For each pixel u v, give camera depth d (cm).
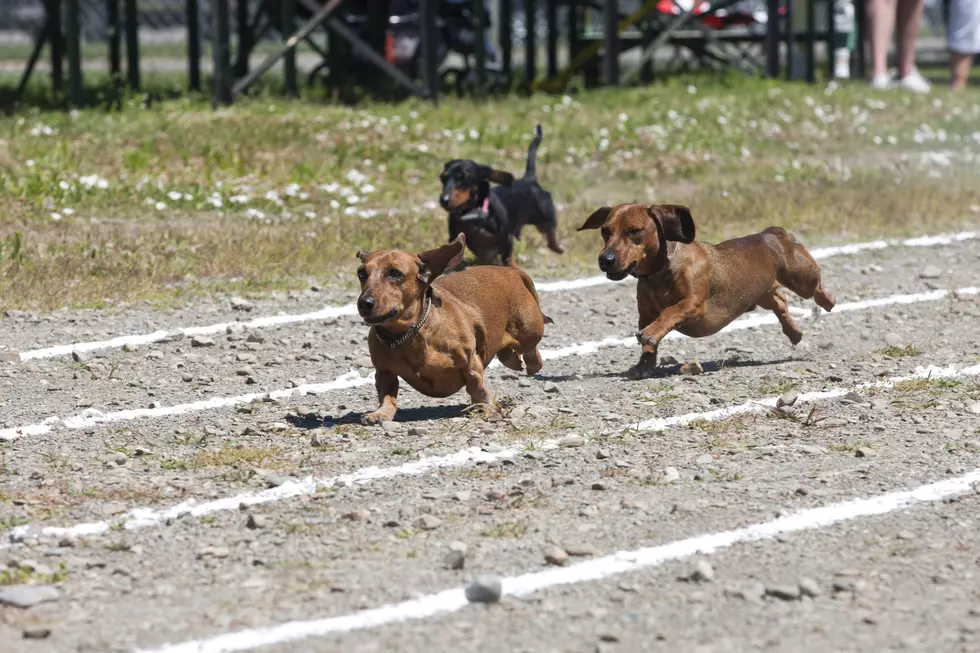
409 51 3603
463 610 685
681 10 3747
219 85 2922
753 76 3622
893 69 4266
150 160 2291
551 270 1738
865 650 639
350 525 812
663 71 3966
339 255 1752
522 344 1127
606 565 743
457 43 3672
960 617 673
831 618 674
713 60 4288
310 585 718
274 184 2170
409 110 2850
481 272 1099
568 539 782
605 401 1117
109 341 1332
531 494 866
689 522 810
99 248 1714
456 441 990
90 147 2355
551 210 1797
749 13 3897
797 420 1038
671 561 749
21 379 1195
